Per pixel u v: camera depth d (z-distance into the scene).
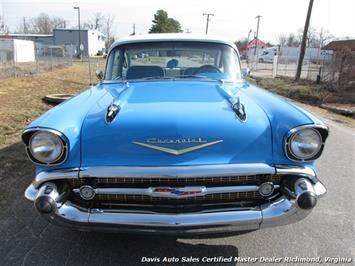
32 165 5.00
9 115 8.51
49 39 63.38
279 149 2.66
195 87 3.60
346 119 10.34
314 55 59.06
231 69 4.18
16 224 3.48
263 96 3.35
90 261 2.94
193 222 2.55
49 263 2.90
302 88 17.20
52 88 15.09
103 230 2.62
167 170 2.52
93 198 2.64
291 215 2.63
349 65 16.38
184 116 2.70
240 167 2.57
